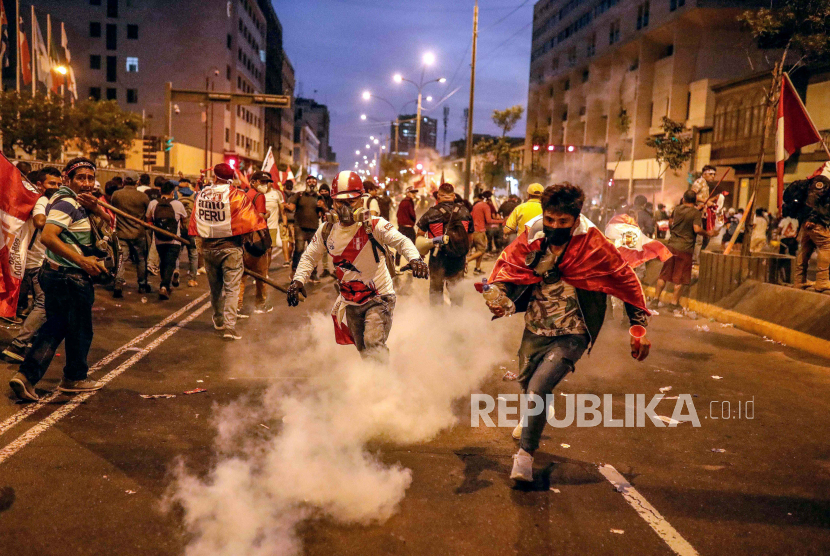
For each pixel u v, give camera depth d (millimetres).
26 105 36938
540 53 77750
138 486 3684
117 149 44219
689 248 10109
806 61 13516
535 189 7855
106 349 6871
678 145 31625
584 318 3846
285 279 13156
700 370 6742
